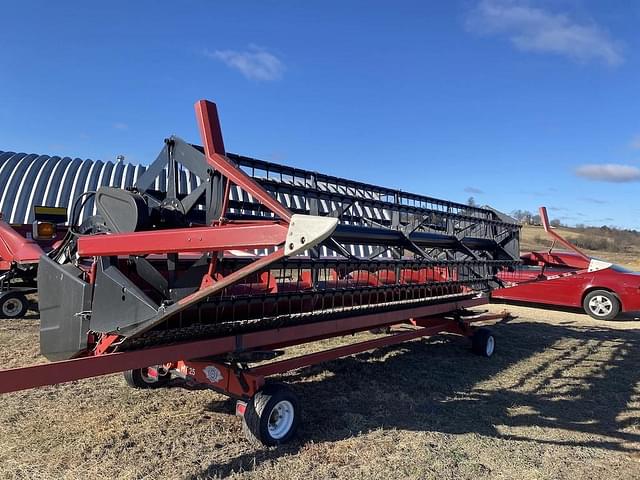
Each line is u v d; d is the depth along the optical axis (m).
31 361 5.41
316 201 4.32
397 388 5.05
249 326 3.68
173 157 3.66
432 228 6.06
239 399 3.68
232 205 4.30
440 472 3.30
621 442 3.92
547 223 10.19
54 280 3.60
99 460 3.27
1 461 3.20
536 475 3.31
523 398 4.92
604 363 6.46
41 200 12.74
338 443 3.68
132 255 3.34
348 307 4.37
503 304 12.47
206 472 3.15
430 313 5.83
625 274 10.38
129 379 4.63
